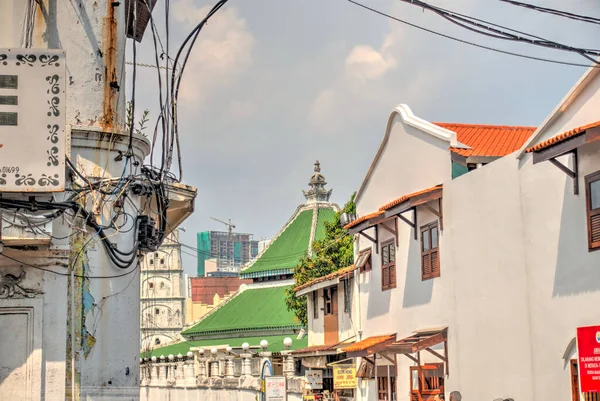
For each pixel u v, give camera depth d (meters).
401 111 29.73
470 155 26.03
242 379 47.03
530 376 21.88
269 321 69.31
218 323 74.12
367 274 33.16
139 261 18.62
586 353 19.47
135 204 18.03
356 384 34.31
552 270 21.08
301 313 54.84
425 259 27.94
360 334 33.91
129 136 17.64
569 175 20.19
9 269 14.72
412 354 28.39
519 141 28.94
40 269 14.77
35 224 14.19
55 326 14.73
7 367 14.47
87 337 16.75
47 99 14.23
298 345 60.31
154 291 98.62
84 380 16.64
